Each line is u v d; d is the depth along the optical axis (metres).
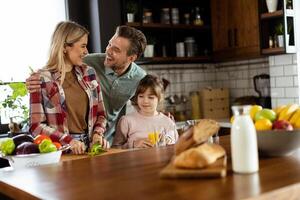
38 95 2.07
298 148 1.36
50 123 2.10
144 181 1.07
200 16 4.36
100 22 3.56
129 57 2.56
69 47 2.15
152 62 3.97
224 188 0.95
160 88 2.59
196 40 4.48
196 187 0.97
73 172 1.26
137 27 3.82
